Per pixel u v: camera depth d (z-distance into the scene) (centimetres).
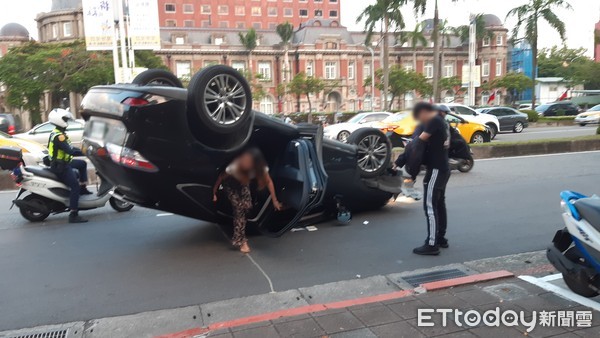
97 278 519
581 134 2383
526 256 545
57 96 4300
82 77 3616
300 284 485
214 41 6544
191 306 440
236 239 582
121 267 550
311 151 586
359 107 6725
